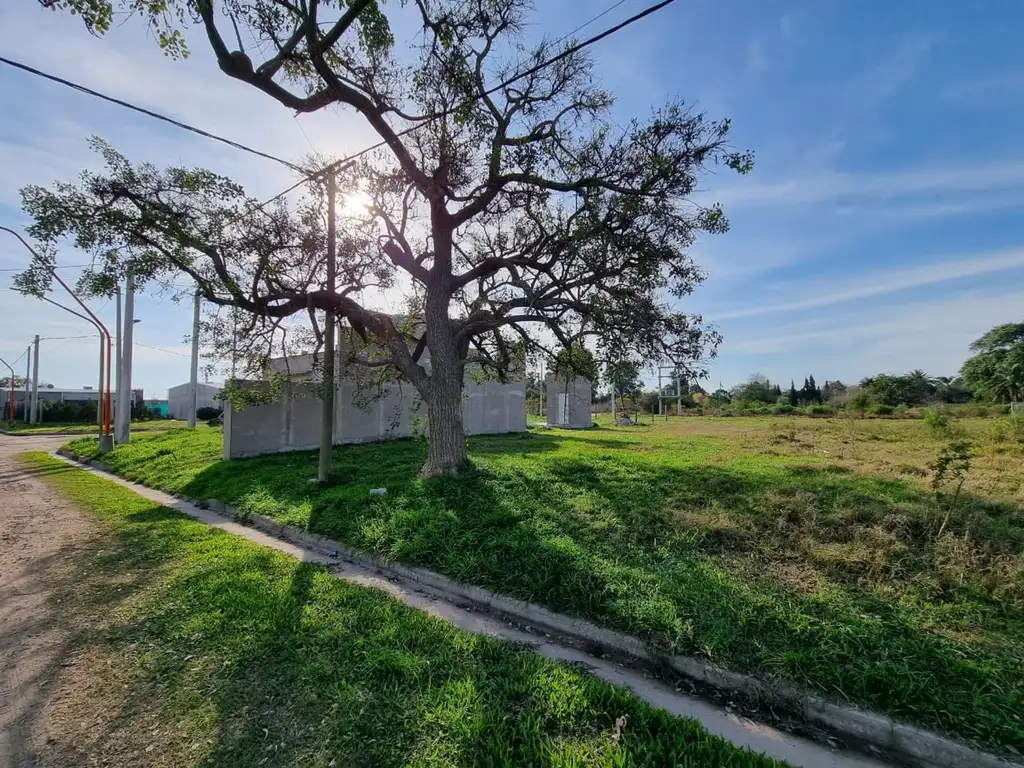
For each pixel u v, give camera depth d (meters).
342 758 2.49
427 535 5.77
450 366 8.46
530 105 7.90
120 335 17.98
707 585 4.18
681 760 2.44
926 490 6.71
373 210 8.86
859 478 7.65
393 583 5.13
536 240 9.08
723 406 50.28
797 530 5.35
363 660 3.39
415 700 2.92
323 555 6.09
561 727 2.68
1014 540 4.82
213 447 14.29
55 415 41.91
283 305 8.90
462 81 7.09
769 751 2.63
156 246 7.61
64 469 14.34
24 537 6.84
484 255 10.09
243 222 8.10
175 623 4.04
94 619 4.18
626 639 3.69
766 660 3.23
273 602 4.36
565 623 4.03
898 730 2.69
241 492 9.07
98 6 4.28
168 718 2.86
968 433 16.06
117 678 3.30
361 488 7.98
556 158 7.97
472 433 18.89
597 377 8.91
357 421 14.88
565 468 8.80
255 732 2.71
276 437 13.20
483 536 5.60
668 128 7.13
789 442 14.80
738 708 3.02
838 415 38.91
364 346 10.49
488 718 2.74
